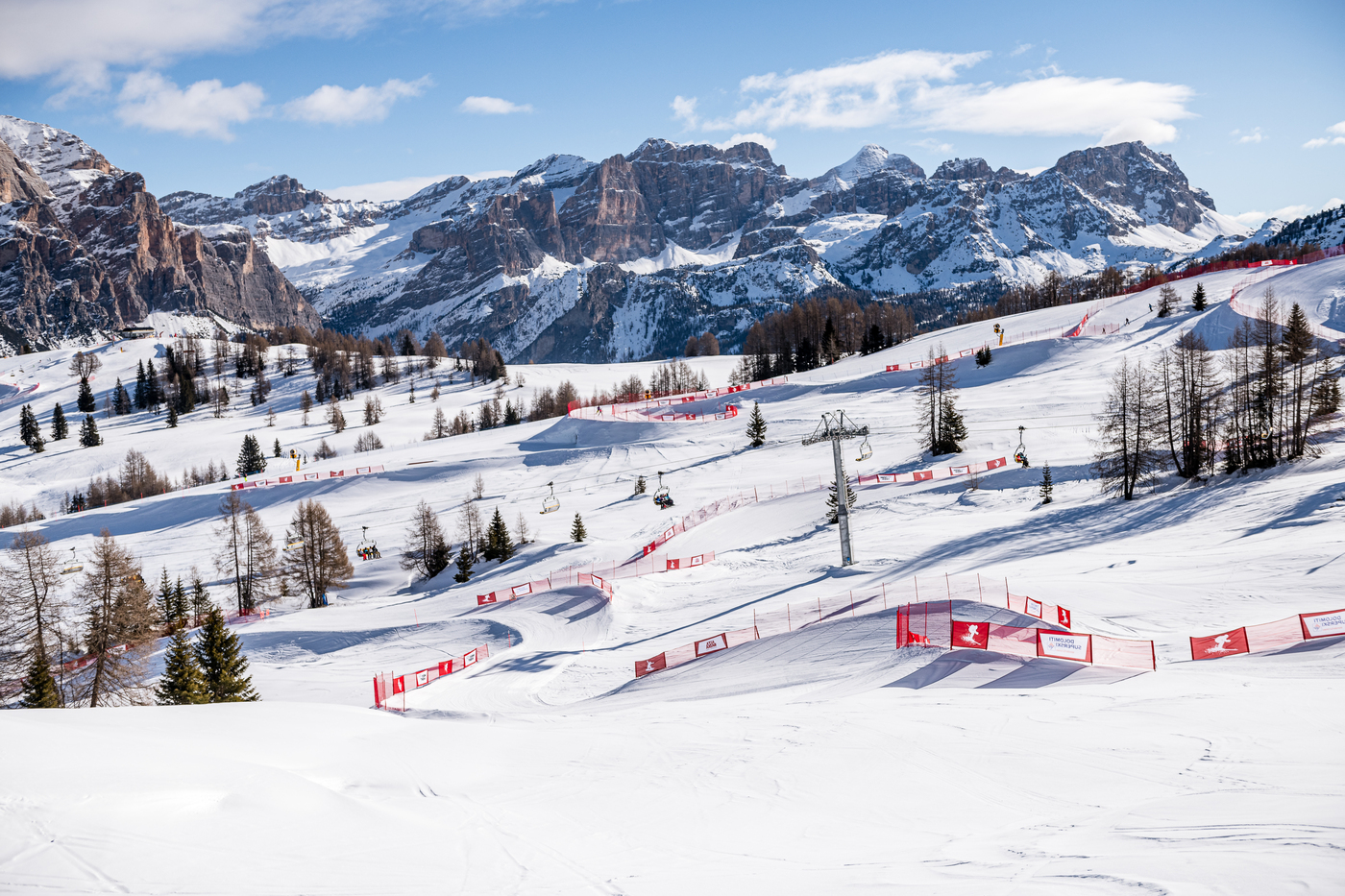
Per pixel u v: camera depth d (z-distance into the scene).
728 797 16.47
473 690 41.78
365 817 13.94
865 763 18.33
